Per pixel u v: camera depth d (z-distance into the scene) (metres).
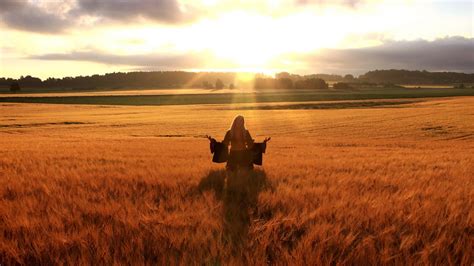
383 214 4.55
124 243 3.68
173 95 173.88
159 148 20.27
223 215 4.71
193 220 4.43
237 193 6.14
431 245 3.49
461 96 134.25
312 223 4.29
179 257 3.41
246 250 3.55
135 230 4.02
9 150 17.19
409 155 16.14
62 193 5.78
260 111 90.44
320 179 7.34
